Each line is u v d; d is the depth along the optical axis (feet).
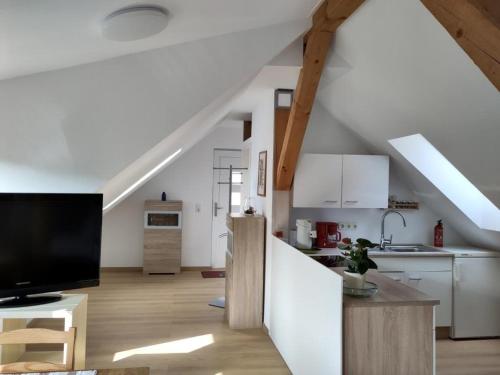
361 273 7.89
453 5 4.65
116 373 4.99
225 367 10.89
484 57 4.46
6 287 7.99
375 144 13.74
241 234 14.02
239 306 13.94
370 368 7.55
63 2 4.87
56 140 8.30
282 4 7.47
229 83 8.57
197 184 22.91
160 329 13.57
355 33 8.89
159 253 21.52
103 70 8.31
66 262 8.54
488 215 12.96
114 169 8.48
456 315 13.46
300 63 10.18
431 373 7.72
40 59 7.22
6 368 5.09
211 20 7.18
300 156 13.29
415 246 14.76
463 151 9.80
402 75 8.95
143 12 5.68
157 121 8.48
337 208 14.76
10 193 8.02
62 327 12.84
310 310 9.16
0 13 4.89
